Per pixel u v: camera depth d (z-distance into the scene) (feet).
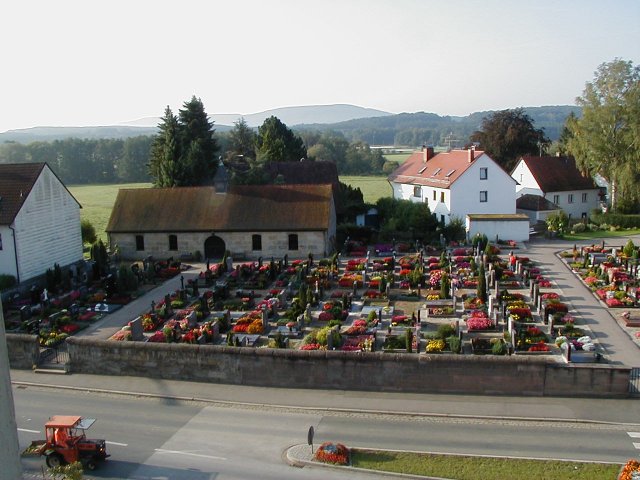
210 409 102.58
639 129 268.82
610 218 273.33
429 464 81.25
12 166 190.60
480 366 104.63
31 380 116.78
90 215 402.11
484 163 264.11
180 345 114.73
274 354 110.42
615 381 102.17
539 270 195.83
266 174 301.43
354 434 91.81
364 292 169.78
